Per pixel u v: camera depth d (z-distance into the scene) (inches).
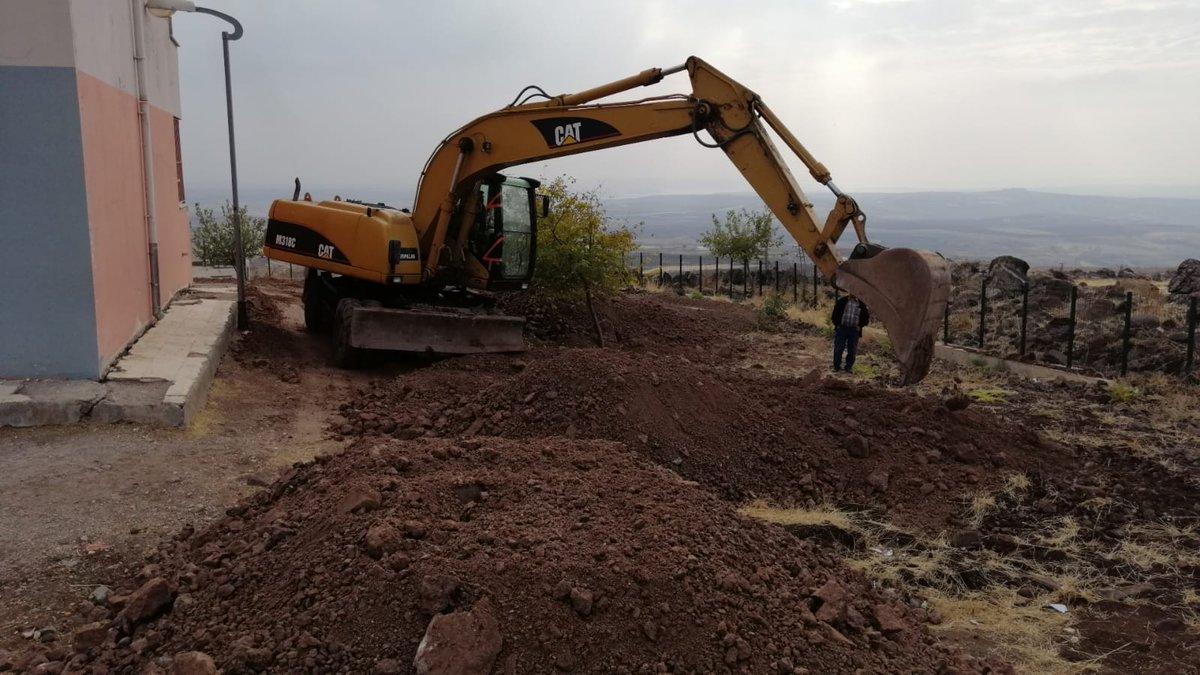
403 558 151.9
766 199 345.4
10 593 189.5
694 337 636.7
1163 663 184.4
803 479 286.2
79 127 319.6
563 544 159.2
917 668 157.0
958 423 331.6
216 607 160.4
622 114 405.4
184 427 310.3
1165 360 476.4
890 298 284.2
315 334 529.0
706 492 206.5
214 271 927.0
